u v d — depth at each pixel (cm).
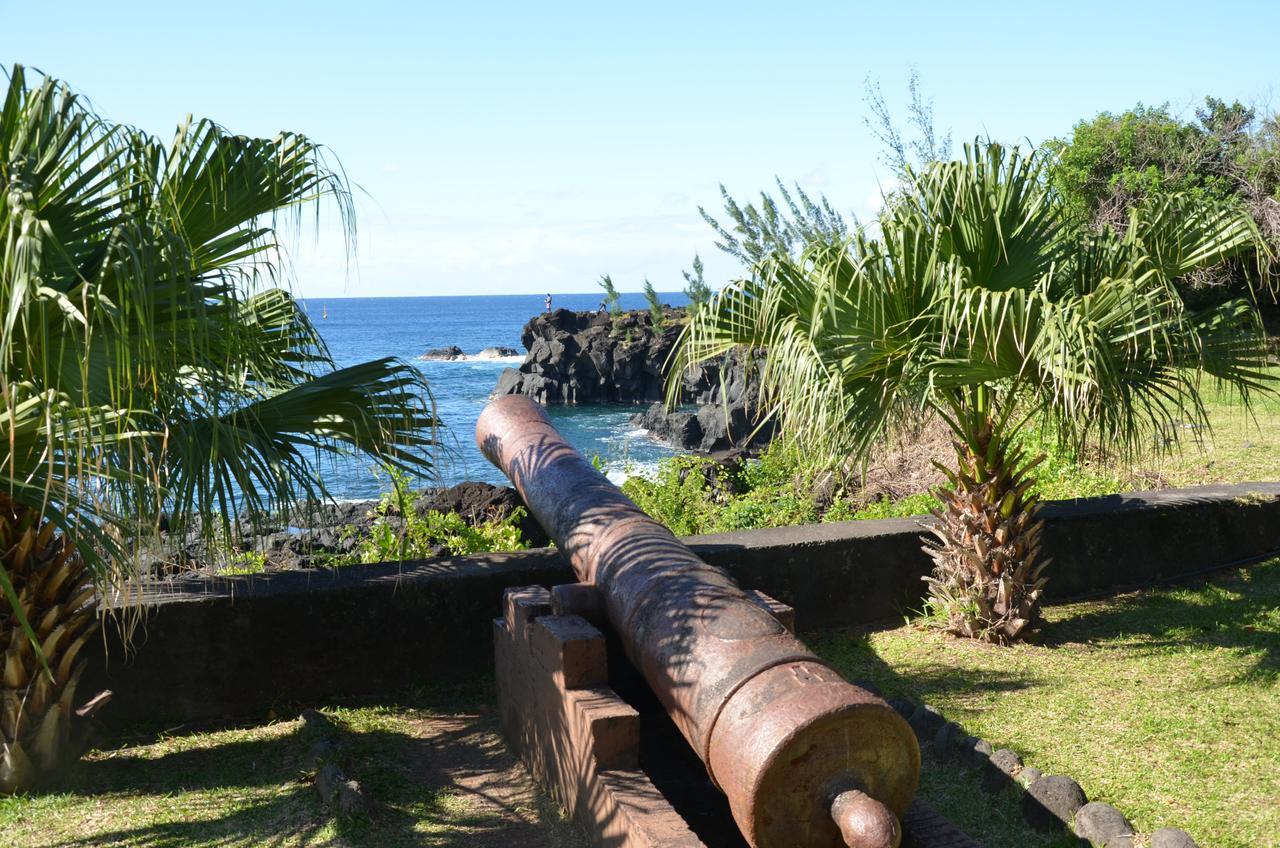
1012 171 597
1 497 439
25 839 427
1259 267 629
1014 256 602
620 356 4628
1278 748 484
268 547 933
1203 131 2134
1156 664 602
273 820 446
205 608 567
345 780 464
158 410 425
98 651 550
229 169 459
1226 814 425
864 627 704
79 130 412
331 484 1412
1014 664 613
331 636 593
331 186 462
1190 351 575
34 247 345
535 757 488
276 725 565
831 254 588
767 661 362
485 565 636
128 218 378
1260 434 1185
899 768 345
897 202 590
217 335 448
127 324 396
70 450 383
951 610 666
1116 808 421
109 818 447
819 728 333
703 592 413
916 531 725
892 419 630
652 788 392
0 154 405
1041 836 420
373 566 632
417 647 612
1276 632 645
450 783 489
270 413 468
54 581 460
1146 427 607
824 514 911
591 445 3170
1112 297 531
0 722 463
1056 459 960
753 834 337
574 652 441
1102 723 521
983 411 640
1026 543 654
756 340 626
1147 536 777
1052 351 501
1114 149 2098
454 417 3897
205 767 506
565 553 515
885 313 571
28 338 374
